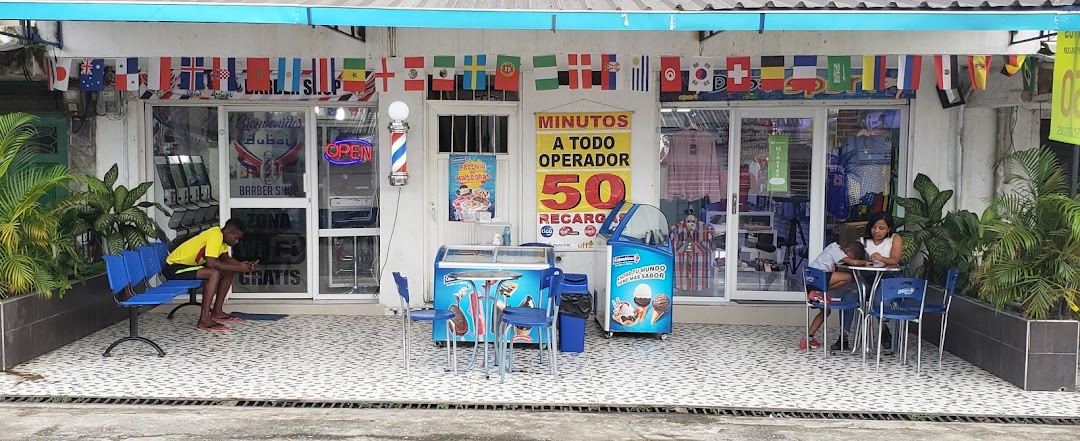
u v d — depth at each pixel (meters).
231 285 9.13
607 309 7.95
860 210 8.93
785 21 5.44
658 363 7.19
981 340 7.10
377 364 7.03
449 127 8.91
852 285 7.77
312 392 6.24
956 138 8.60
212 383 6.43
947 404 6.16
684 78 8.77
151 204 8.46
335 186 9.16
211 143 9.04
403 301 6.68
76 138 8.84
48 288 7.04
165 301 7.22
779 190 8.97
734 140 8.89
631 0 6.09
